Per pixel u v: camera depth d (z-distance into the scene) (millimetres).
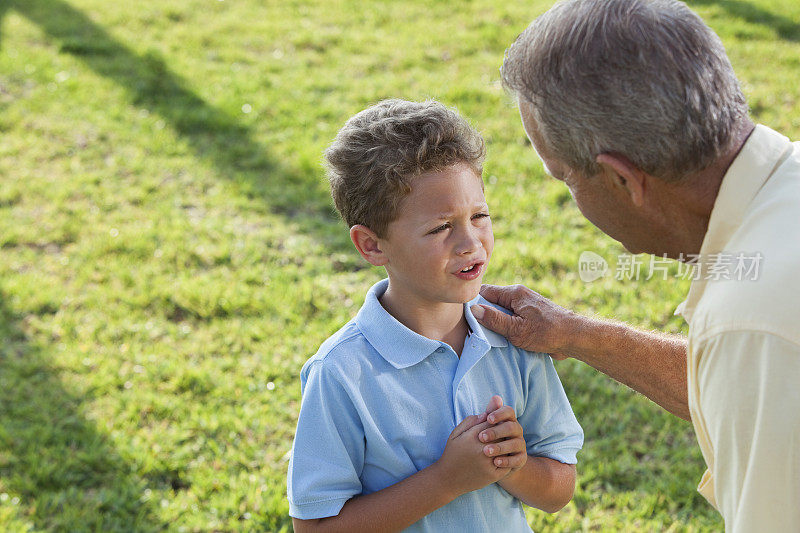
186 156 5828
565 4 1206
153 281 4348
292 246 4688
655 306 3939
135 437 3254
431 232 1335
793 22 7949
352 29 8383
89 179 5465
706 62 1125
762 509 1062
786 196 1120
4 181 5438
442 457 1372
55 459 3158
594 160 1217
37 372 3676
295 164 5668
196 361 3738
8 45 7777
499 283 4188
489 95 6621
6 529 2801
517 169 5430
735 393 1070
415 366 1441
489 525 1488
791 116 6039
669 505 2834
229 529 2826
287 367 3654
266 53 7801
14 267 4520
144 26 8398
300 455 1405
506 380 1527
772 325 1036
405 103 1414
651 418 3271
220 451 3170
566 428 1604
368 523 1375
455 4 8961
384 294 1518
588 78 1146
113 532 2816
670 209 1233
